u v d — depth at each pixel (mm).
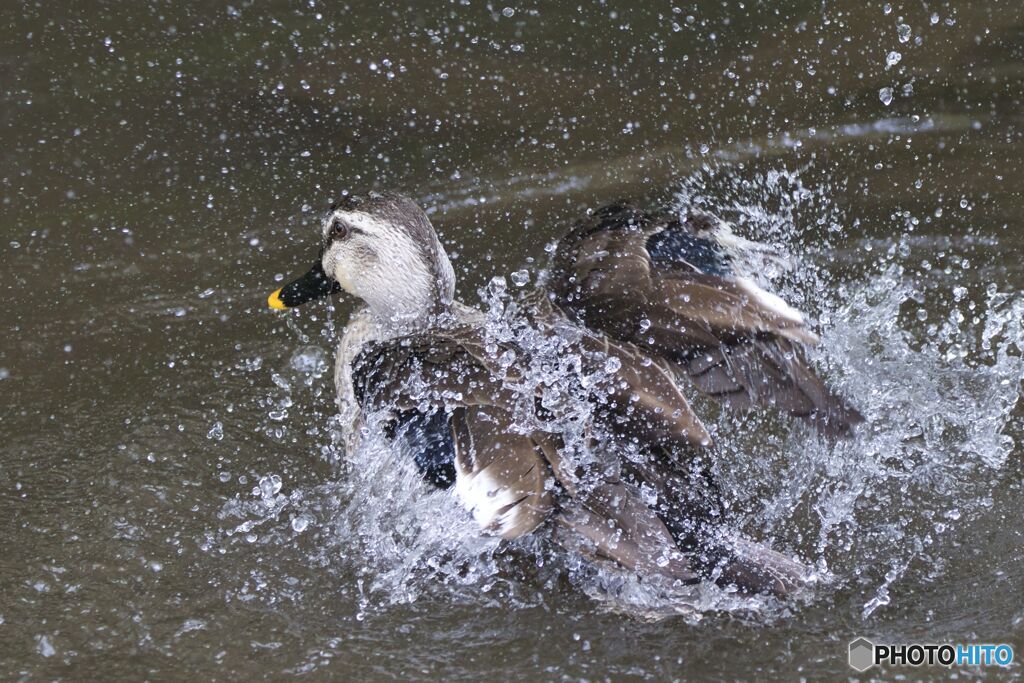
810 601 8031
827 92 15258
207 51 16344
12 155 14305
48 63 15977
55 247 12836
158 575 8484
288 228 13211
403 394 8031
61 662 7660
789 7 17078
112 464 9742
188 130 14867
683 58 16094
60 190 13789
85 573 8492
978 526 8766
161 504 9234
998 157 13859
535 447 7453
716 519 7898
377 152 14539
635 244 8312
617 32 16703
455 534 8383
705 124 14836
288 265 12578
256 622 8031
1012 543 8570
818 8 16969
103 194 13750
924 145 14180
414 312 9641
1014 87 15062
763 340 7719
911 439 9766
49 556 8664
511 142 14633
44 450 9922
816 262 12172
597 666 7586
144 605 8180
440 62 16156
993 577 8242
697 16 16906
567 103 15336
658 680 7457
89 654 7734
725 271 8328
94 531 8938
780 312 7703
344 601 8227
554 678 7480
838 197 13328
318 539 8844
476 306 11766
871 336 10992
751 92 15320
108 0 17422
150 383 10867
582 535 7355
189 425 10273
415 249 9586
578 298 8164
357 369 8578
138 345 11375
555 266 8523
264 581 8422
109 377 10938
